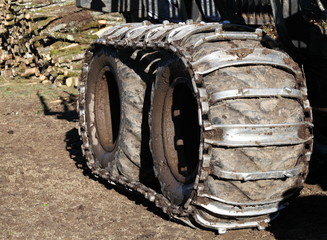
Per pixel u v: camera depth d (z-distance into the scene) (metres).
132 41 4.97
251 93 4.09
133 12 6.43
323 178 5.56
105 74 5.70
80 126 5.93
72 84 12.59
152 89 4.83
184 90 4.73
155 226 4.68
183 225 4.69
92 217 4.88
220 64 4.16
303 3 4.79
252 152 4.07
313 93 5.07
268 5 4.96
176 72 4.48
